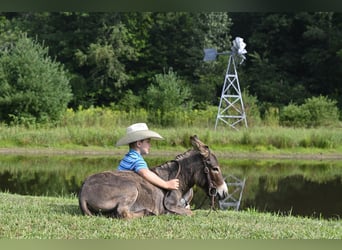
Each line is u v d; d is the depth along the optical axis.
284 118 34.84
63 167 19.62
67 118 33.06
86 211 7.54
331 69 46.09
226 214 8.67
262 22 48.53
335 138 27.48
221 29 47.50
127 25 48.53
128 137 7.99
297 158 25.50
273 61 48.75
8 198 9.88
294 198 13.62
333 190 15.07
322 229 7.78
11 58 33.03
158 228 7.16
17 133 27.56
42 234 6.77
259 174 18.83
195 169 8.20
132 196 7.56
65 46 47.59
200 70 47.75
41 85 32.16
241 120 32.38
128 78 46.81
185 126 32.59
